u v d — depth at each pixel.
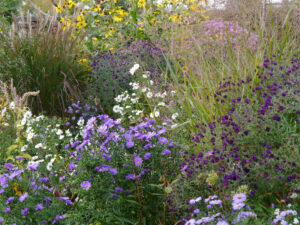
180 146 2.82
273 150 2.74
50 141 3.25
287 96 3.30
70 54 5.18
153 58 5.61
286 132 2.96
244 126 2.85
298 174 2.46
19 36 5.13
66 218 2.22
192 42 4.38
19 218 2.12
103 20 7.06
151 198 2.58
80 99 4.89
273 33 4.38
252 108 3.20
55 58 4.94
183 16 5.64
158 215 2.57
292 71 3.56
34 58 4.94
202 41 4.40
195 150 3.16
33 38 5.09
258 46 4.16
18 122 3.46
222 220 2.03
